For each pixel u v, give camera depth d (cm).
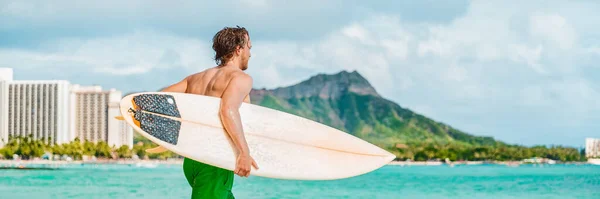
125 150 14838
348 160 387
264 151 369
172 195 3114
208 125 354
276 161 368
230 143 354
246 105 380
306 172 373
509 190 4425
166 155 15338
